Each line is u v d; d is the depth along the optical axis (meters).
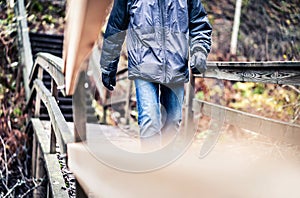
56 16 9.20
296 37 6.51
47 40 7.28
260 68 2.54
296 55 6.19
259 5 7.72
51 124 3.30
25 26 6.84
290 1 6.89
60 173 2.99
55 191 2.65
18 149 5.79
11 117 6.29
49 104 3.40
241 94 6.41
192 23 1.92
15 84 6.66
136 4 1.77
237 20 7.58
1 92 6.59
